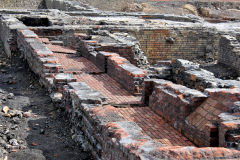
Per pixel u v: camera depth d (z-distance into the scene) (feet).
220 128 18.49
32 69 41.88
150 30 69.10
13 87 37.27
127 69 32.71
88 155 21.62
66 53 50.60
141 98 29.37
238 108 19.12
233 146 17.54
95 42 47.01
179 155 13.84
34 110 29.99
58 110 29.71
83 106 23.02
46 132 25.48
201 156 13.83
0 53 57.31
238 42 65.10
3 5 116.88
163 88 25.85
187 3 129.49
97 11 92.58
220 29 73.20
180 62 33.73
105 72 39.11
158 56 71.26
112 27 67.05
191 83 31.73
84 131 23.03
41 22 72.79
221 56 66.95
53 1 114.32
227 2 132.67
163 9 122.42
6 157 21.03
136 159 14.25
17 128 25.77
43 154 21.93
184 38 71.15
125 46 47.50
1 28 67.31
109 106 22.43
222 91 21.20
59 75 32.04
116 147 16.47
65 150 22.62
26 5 120.67
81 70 39.88
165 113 24.90
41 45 42.04
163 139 21.97
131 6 121.08
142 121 24.85
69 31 62.59
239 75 61.82
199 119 21.35
